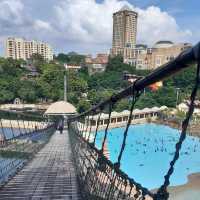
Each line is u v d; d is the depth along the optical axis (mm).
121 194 2740
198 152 36281
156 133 49625
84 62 125750
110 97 3057
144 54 110438
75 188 5512
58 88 72500
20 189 5570
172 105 63406
